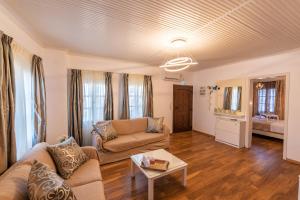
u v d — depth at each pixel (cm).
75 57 370
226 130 437
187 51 319
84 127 381
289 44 274
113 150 310
